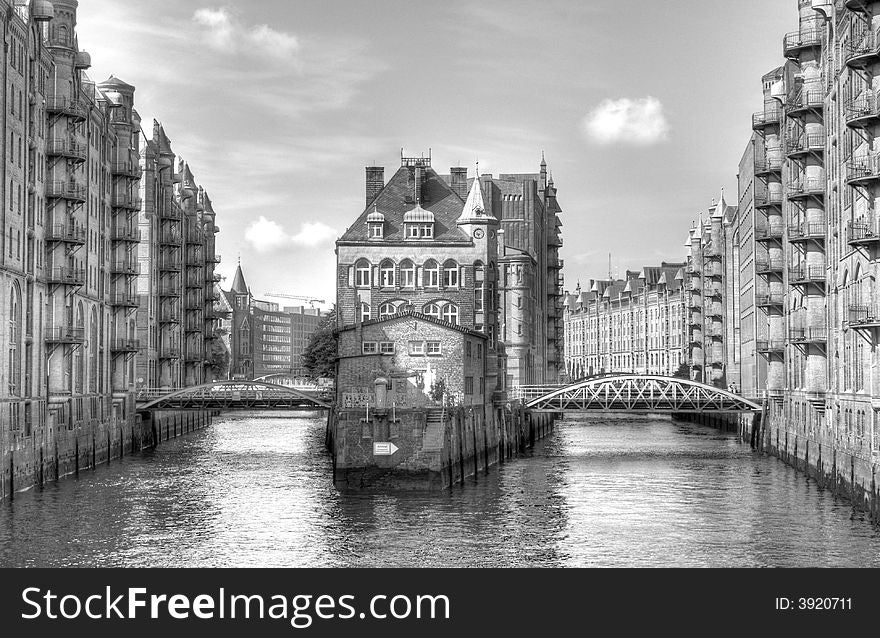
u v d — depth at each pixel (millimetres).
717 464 89938
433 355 78000
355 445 70750
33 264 75438
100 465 89250
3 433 67625
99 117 94812
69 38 82688
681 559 50500
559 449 107062
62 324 80688
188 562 50031
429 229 108562
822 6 75938
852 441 67500
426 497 68750
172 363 125188
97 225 93812
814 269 79062
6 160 68938
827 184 76375
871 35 61312
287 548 53031
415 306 108125
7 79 69062
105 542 54469
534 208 151000
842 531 56875
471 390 82312
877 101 59594
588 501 67312
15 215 71312
